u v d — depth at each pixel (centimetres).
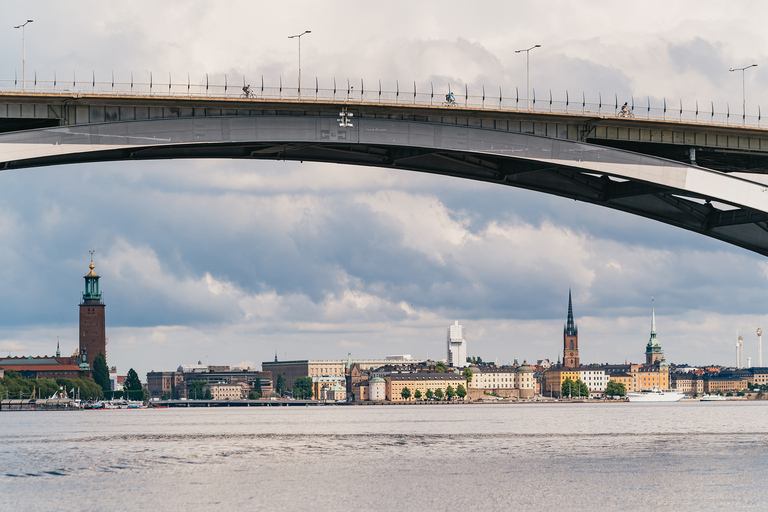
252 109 5819
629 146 6850
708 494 5497
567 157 6303
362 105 5919
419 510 5131
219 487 6038
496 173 6781
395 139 6056
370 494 5688
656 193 6731
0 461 7962
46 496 5669
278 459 8019
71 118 5584
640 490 5681
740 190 6475
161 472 6962
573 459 7631
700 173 6444
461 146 6153
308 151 6456
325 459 7975
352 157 6488
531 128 6369
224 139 5750
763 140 6919
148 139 5616
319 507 5238
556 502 5303
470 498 5491
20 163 5725
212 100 5691
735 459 7406
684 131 6731
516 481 6188
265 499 5522
